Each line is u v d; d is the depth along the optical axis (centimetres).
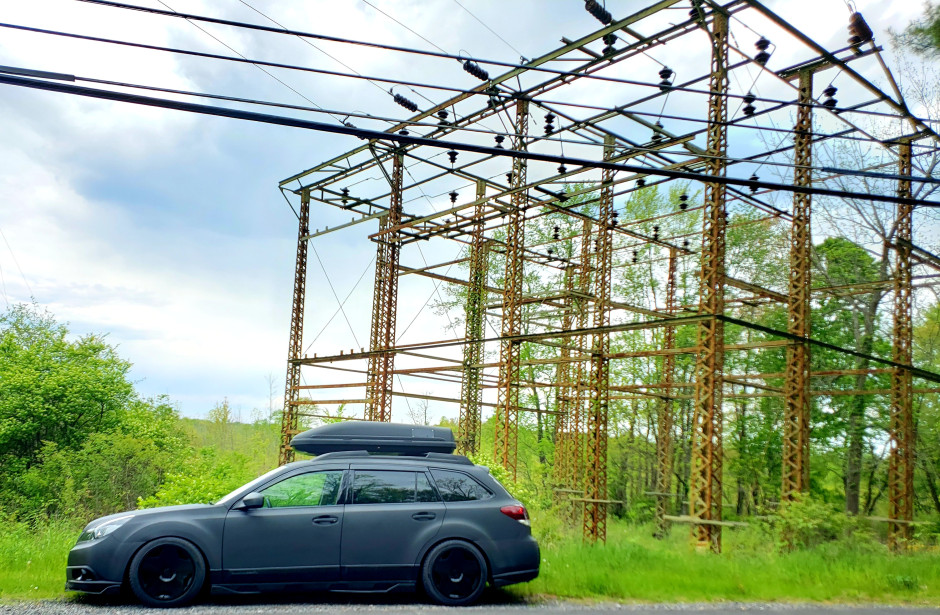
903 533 2031
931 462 2886
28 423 3192
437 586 759
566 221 3903
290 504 770
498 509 794
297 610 693
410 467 806
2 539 1070
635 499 3825
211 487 1226
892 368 2141
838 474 3297
